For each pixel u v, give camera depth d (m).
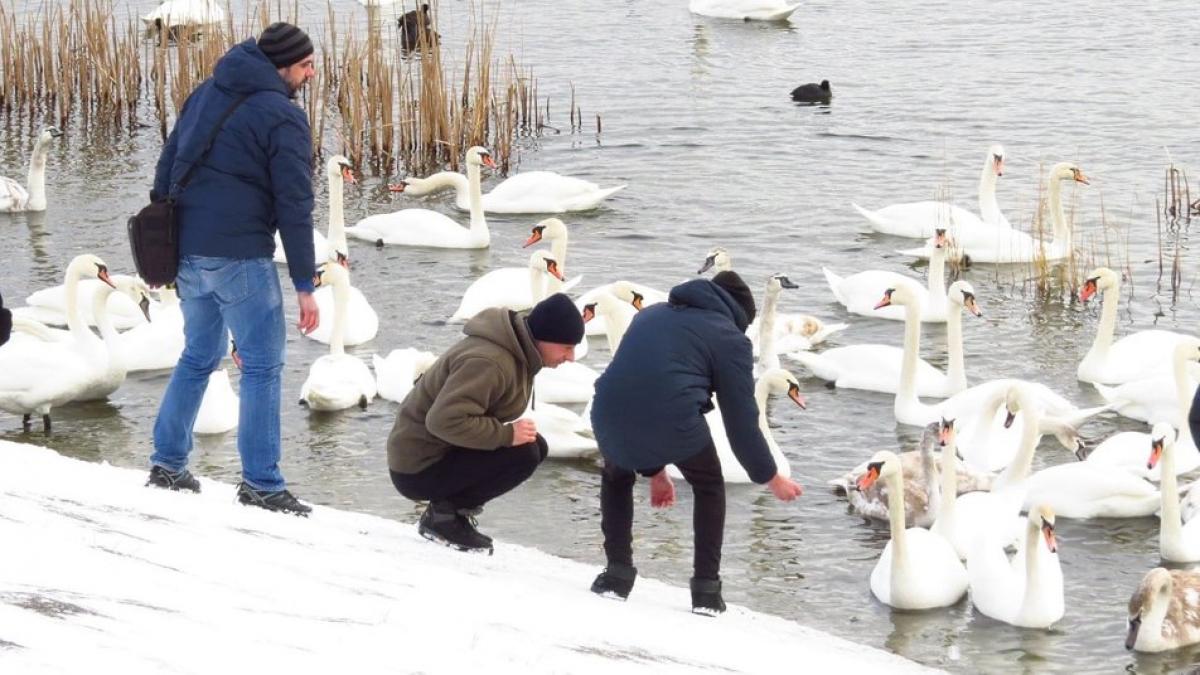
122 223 27.22
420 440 10.70
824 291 24.05
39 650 5.72
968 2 46.66
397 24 42.31
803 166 30.70
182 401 11.08
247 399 10.92
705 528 10.41
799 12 46.22
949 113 34.19
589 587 10.68
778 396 19.72
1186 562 14.82
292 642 6.55
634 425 10.00
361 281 24.75
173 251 10.52
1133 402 18.59
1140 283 24.00
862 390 19.81
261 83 10.44
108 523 8.44
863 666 9.92
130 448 17.52
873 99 35.56
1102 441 18.09
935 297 22.75
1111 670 12.96
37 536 7.55
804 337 21.59
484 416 10.38
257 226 10.57
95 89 34.88
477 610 8.07
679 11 46.38
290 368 20.47
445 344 21.75
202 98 10.55
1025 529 14.72
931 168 30.39
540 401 19.00
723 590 14.30
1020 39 41.41
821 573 14.70
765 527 15.66
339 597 7.62
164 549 7.99
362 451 17.44
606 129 33.69
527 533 15.41
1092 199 28.23
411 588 8.34
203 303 10.85
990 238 25.41
